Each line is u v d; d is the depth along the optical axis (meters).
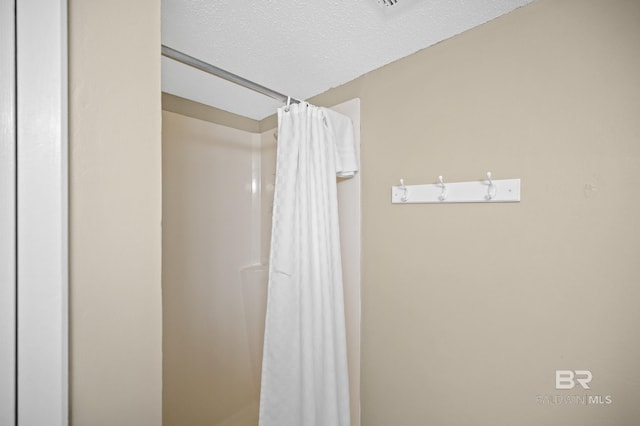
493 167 0.87
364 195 1.24
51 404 0.42
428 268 1.03
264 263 1.82
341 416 1.09
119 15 0.48
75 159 0.44
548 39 0.76
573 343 0.73
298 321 1.02
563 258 0.74
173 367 1.47
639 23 0.63
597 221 0.69
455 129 0.95
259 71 1.18
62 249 0.42
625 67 0.65
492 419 0.88
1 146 0.40
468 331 0.93
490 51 0.87
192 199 1.53
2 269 0.41
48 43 0.41
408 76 1.07
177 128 1.46
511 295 0.84
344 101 1.31
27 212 0.41
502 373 0.86
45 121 0.41
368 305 1.23
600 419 0.70
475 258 0.91
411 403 1.09
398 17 0.86
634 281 0.64
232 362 1.72
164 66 1.12
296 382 1.00
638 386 0.64
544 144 0.77
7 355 0.41
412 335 1.08
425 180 1.03
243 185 1.78
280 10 0.83
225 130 1.68
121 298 0.49
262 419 0.96
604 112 0.68
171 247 1.45
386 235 1.16
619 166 0.66
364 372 1.25
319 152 1.05
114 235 0.48
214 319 1.63
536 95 0.78
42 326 0.42
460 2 0.80
